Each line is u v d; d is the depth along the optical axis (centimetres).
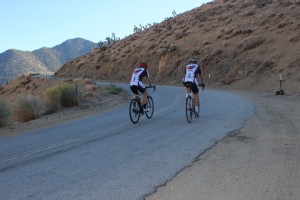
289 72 3338
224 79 4066
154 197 558
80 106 2409
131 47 7344
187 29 6444
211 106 1756
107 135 1141
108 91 3359
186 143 927
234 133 1021
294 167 676
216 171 673
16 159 876
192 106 1299
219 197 546
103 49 8525
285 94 2448
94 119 1691
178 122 1305
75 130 1344
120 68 6850
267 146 849
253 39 4453
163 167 717
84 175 690
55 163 802
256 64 3947
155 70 5856
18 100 2195
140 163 754
